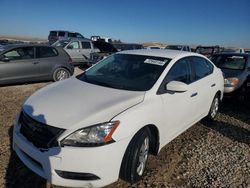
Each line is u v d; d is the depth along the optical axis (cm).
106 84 391
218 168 397
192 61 480
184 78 439
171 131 404
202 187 348
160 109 360
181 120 429
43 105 327
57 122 292
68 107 317
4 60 884
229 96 753
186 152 441
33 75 956
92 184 289
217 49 2531
